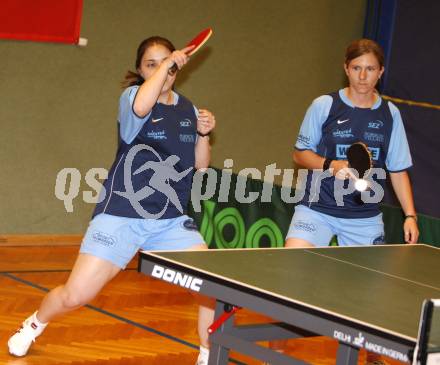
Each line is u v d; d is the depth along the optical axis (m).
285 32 7.14
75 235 6.46
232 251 3.14
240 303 2.55
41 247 6.21
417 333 2.27
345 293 2.67
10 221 6.20
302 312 2.41
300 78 7.28
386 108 3.91
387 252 3.54
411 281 2.98
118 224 3.38
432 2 6.62
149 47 3.48
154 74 3.25
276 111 7.23
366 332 2.26
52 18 6.04
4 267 5.51
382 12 6.99
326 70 7.38
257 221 5.35
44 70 6.14
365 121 3.86
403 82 6.81
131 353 4.00
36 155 6.22
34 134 6.19
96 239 3.37
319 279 2.83
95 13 6.28
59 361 3.78
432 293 2.82
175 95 3.56
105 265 3.38
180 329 4.50
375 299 2.63
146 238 3.46
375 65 3.72
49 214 6.34
